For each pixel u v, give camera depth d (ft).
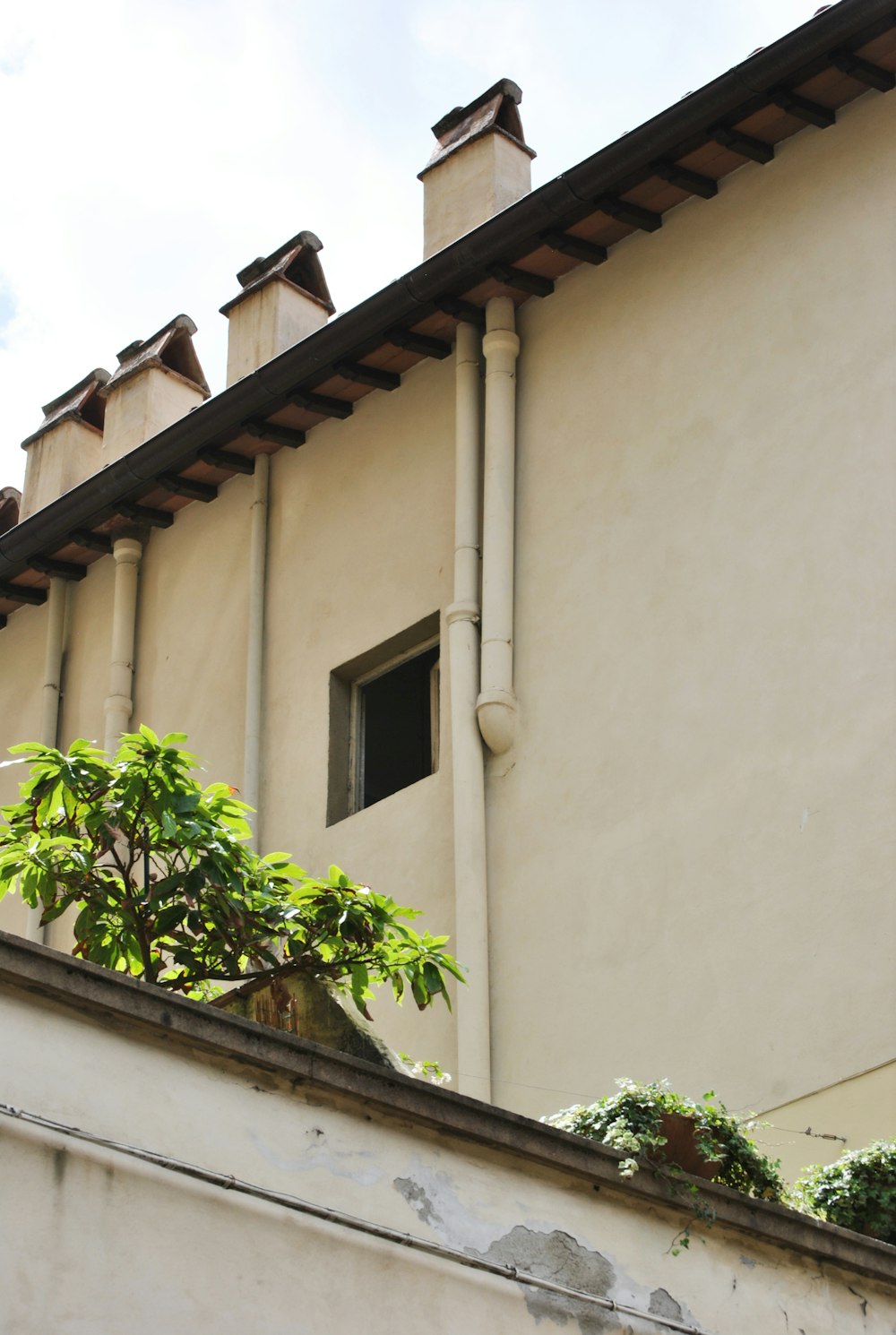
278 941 29.73
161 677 50.19
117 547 52.06
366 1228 21.38
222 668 48.60
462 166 45.93
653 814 37.83
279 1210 20.80
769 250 40.09
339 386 46.78
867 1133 32.63
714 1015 35.40
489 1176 22.89
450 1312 21.72
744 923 35.68
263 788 45.91
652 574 39.73
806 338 38.93
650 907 37.17
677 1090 35.27
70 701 52.70
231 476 50.42
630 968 36.99
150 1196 19.92
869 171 38.96
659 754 38.24
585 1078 36.81
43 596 54.95
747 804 36.50
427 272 42.60
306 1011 26.14
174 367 55.11
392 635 44.34
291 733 45.88
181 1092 20.59
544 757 40.11
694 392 40.40
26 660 54.65
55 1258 19.07
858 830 34.76
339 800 44.55
